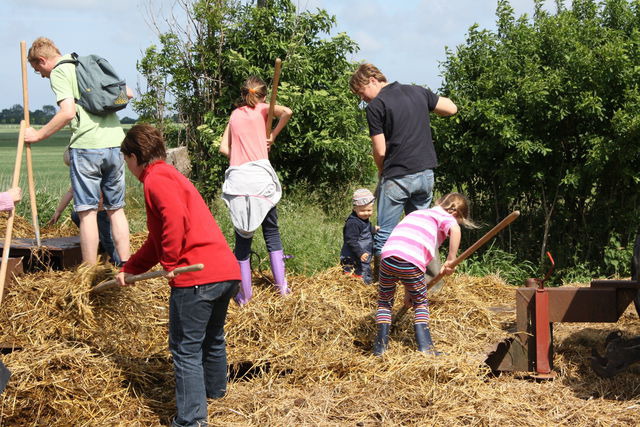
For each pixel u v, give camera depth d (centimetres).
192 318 386
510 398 429
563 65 828
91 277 483
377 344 476
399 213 550
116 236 568
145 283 561
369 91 549
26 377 413
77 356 443
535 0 875
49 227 717
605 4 853
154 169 382
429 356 454
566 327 590
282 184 1190
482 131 854
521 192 846
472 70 876
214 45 1208
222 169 1181
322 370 458
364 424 394
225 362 430
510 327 520
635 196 808
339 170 1230
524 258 872
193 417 388
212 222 399
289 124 1139
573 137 816
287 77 1188
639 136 752
